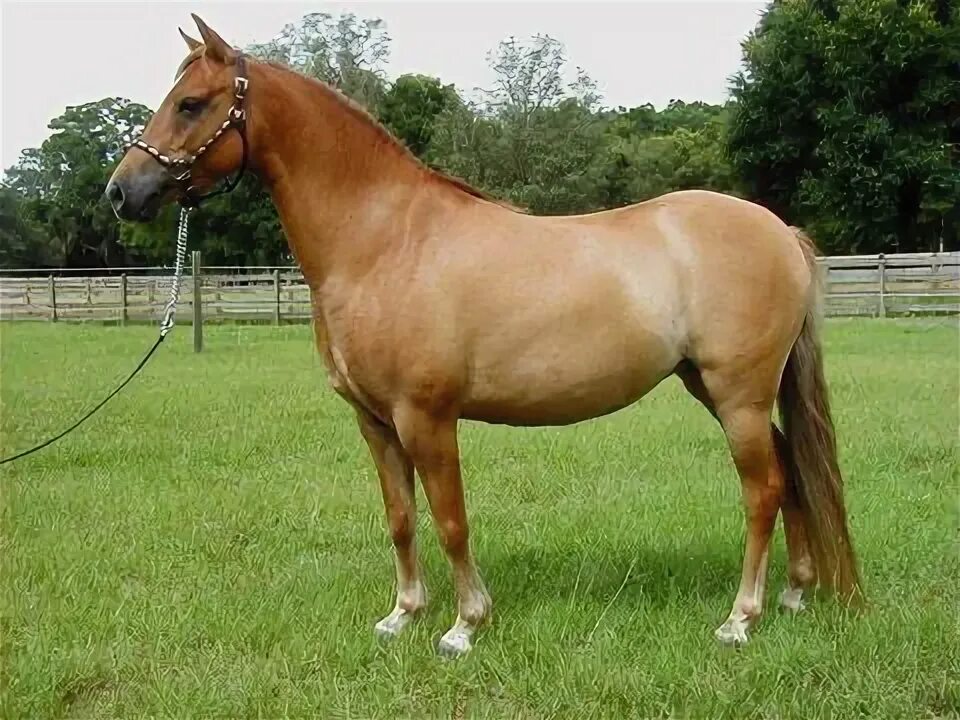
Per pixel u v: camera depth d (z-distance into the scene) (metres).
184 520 5.42
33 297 23.66
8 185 45.81
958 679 3.25
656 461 6.55
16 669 3.53
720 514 5.19
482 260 3.51
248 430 7.94
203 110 3.50
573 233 3.63
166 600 4.19
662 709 3.18
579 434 7.48
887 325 15.93
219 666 3.60
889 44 27.92
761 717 3.14
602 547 4.72
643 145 38.84
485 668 3.49
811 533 3.85
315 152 3.58
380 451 3.81
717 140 37.75
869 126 27.95
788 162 31.19
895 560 4.44
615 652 3.54
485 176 33.91
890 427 7.34
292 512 5.58
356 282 3.54
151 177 3.49
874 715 3.11
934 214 28.23
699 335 3.64
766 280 3.62
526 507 5.57
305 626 3.89
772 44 30.44
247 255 32.66
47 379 11.17
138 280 22.44
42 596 4.23
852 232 29.27
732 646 3.60
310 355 13.62
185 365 12.48
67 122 44.94
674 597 4.04
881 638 3.52
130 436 7.80
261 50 29.84
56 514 5.55
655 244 3.63
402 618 3.90
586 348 3.53
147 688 3.45
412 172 3.67
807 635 3.63
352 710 3.26
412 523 3.88
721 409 3.71
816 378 3.84
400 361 3.47
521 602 4.08
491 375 3.54
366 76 30.86
